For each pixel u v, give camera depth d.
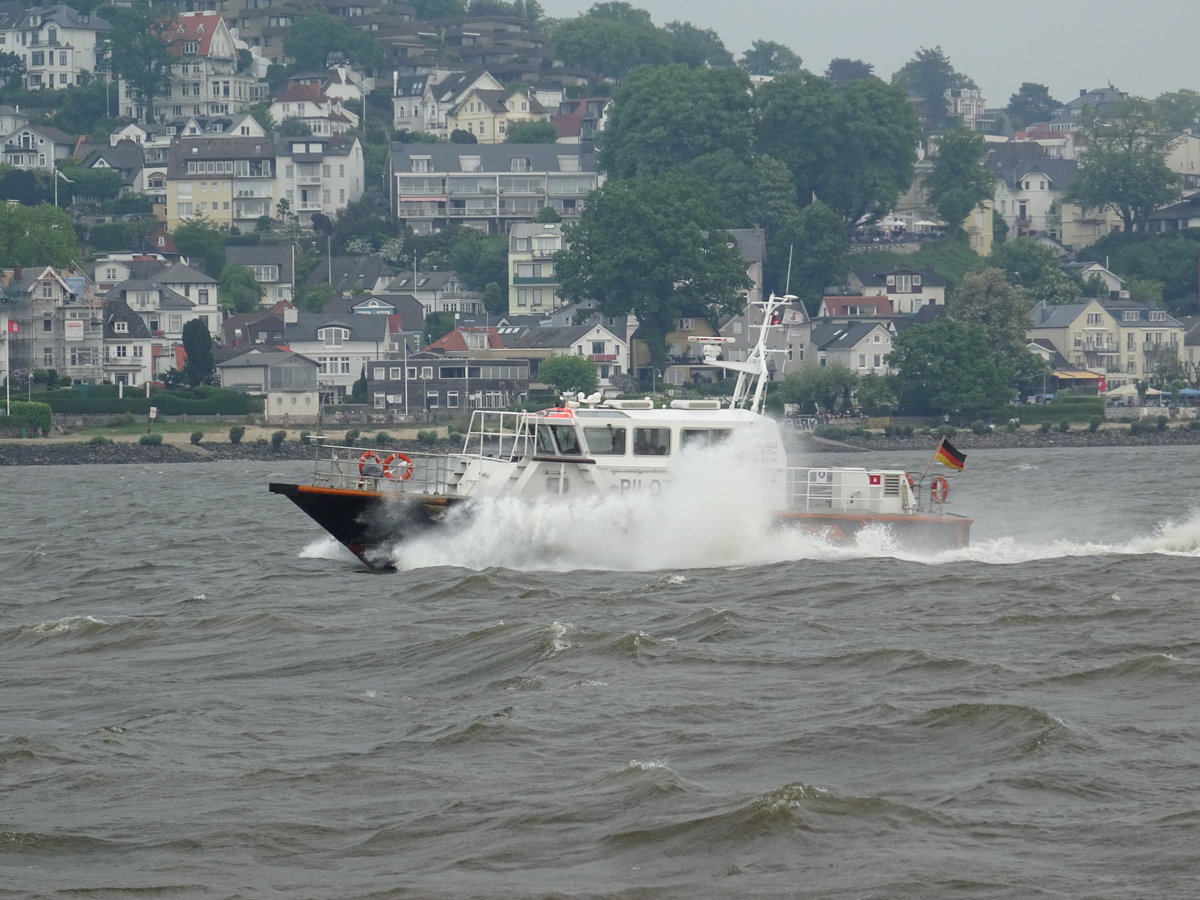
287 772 87.88
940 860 74.31
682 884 72.94
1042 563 152.50
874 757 87.62
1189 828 76.31
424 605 135.00
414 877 74.75
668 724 94.12
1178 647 110.88
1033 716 90.75
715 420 153.62
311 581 152.38
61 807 84.56
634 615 126.75
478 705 100.06
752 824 77.62
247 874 75.81
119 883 75.00
